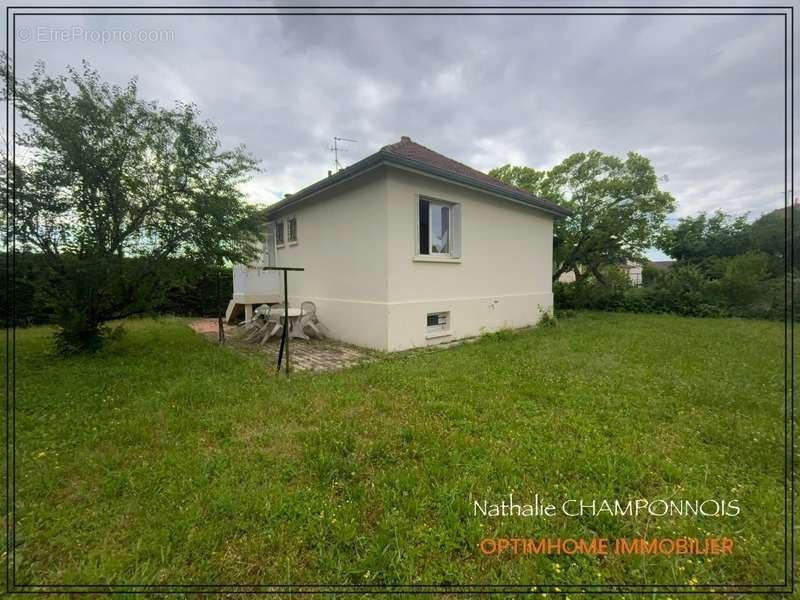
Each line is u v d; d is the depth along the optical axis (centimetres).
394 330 638
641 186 1362
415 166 612
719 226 1520
